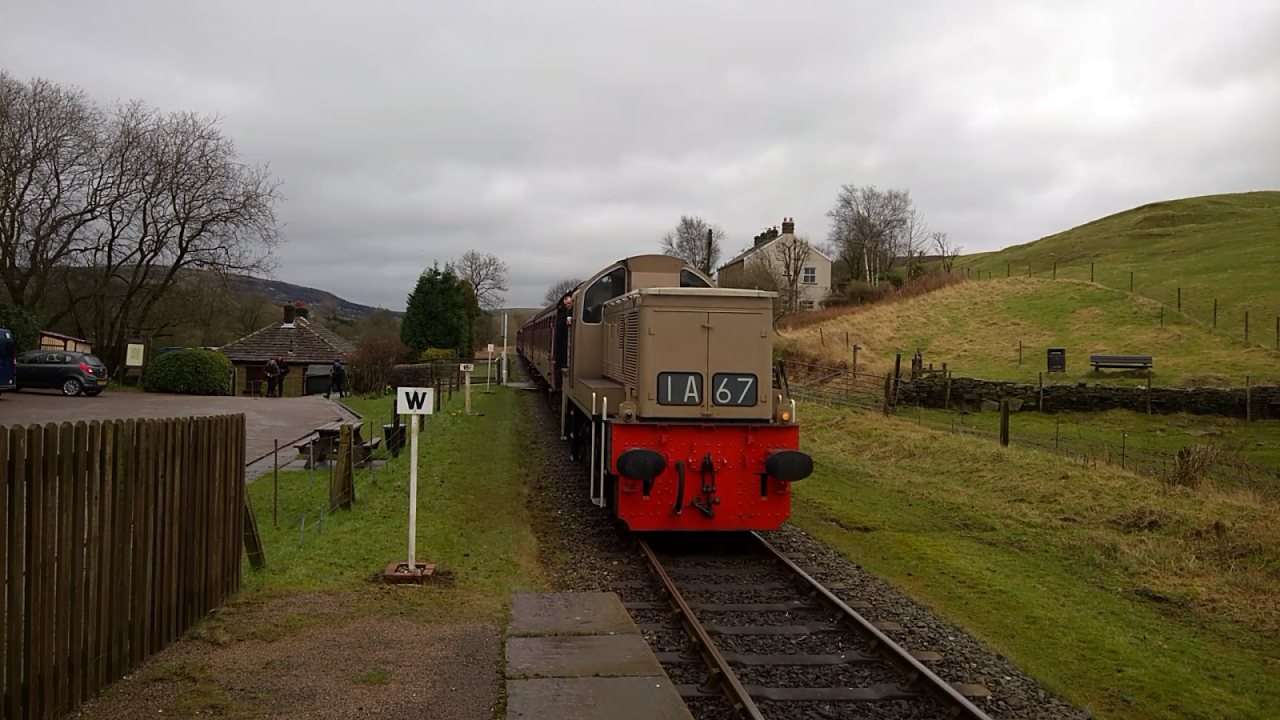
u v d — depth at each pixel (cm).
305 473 1482
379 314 6925
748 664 633
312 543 916
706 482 987
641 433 984
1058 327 3628
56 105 3191
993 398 2494
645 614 744
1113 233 7019
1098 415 2359
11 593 419
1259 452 1880
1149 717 582
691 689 579
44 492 447
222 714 485
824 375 3088
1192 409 2283
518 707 509
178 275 3725
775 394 1041
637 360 1020
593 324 1423
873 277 6356
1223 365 2784
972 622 761
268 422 2150
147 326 3856
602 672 571
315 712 494
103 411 2203
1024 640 721
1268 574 891
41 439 442
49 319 3662
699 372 1020
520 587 800
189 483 624
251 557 814
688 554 984
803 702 571
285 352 3956
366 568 834
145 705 491
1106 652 700
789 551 991
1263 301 3581
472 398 2820
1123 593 881
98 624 501
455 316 5191
